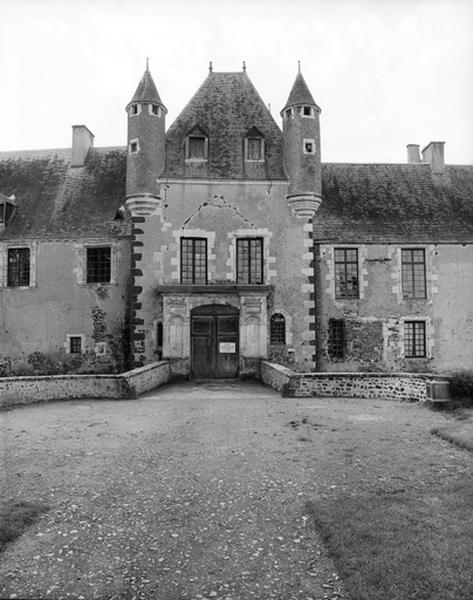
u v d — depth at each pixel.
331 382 13.78
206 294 18.30
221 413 11.53
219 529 5.62
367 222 20.69
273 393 14.78
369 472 7.33
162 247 18.72
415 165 23.69
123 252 19.91
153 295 18.55
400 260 19.91
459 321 19.77
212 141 19.86
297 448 8.56
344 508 5.95
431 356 19.58
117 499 6.45
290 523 5.75
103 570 4.79
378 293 19.73
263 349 18.09
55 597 4.37
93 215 20.89
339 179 22.69
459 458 7.88
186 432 9.76
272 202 19.11
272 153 19.83
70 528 5.66
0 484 6.96
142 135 18.78
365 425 10.12
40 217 20.92
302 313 18.75
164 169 19.23
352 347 19.52
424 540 5.08
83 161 23.23
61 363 19.72
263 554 5.07
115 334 19.67
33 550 5.17
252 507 6.19
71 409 12.13
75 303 19.89
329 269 19.70
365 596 4.20
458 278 19.92
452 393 11.87
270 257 18.88
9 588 4.50
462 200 21.94
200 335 18.39
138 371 14.45
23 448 8.65
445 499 6.21
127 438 9.33
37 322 19.89
